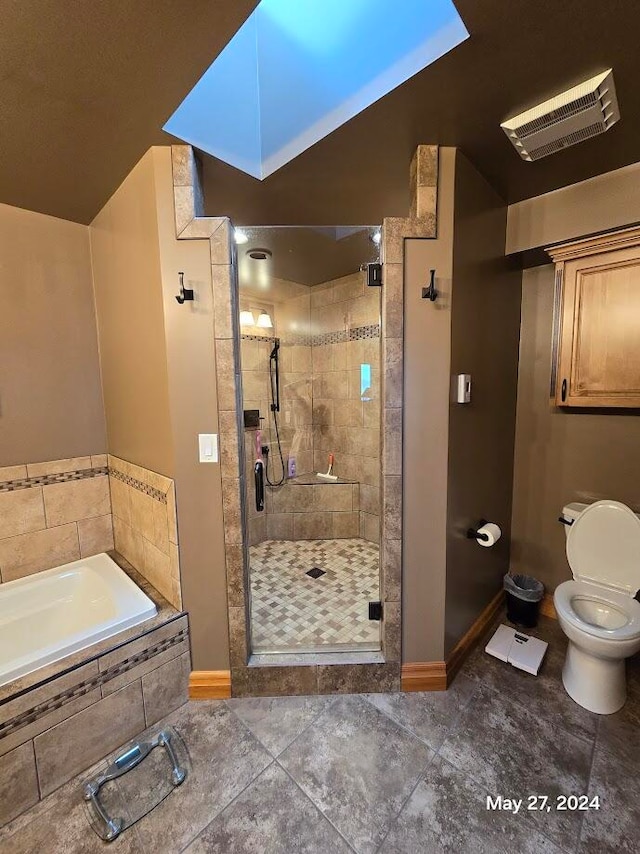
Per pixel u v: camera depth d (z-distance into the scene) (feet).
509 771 4.53
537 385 7.58
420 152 4.89
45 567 6.98
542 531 7.74
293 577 8.62
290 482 10.37
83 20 3.13
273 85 5.14
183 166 4.87
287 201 6.30
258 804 4.21
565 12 3.17
